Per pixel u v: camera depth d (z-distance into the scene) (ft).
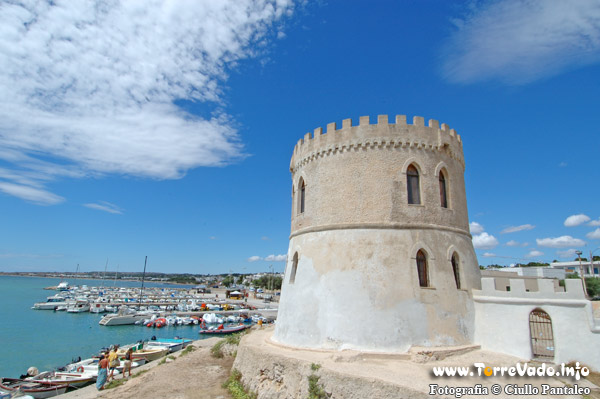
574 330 61.00
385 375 52.95
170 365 95.66
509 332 67.72
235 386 73.36
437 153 81.92
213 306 331.77
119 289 631.56
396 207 75.92
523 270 200.03
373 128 80.28
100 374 96.53
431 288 71.51
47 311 304.91
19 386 101.60
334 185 81.56
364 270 72.43
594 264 299.99
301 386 57.88
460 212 84.02
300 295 79.15
